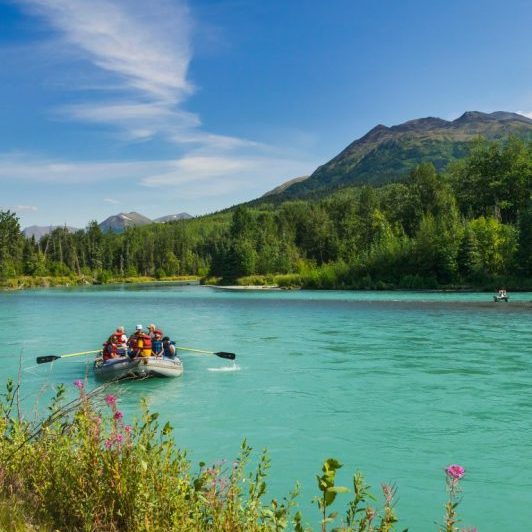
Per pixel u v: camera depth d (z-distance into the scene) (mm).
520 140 101938
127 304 54656
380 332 27344
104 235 184500
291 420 11703
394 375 16406
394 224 106375
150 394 14320
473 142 106562
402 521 6879
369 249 91188
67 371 17906
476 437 10352
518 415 11805
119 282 151125
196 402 13383
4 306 53562
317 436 10562
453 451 9586
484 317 33625
